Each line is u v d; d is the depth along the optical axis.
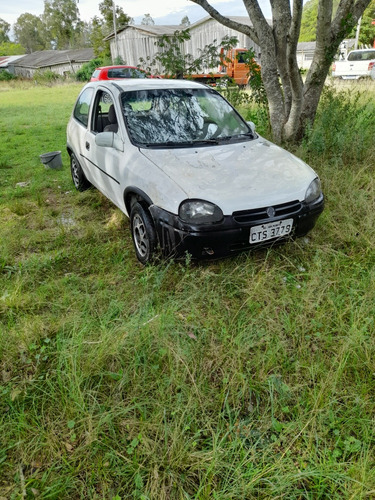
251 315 2.90
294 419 2.19
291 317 2.95
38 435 2.08
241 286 3.34
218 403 2.28
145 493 1.81
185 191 3.14
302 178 3.52
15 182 6.40
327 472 1.86
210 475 1.89
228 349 2.65
